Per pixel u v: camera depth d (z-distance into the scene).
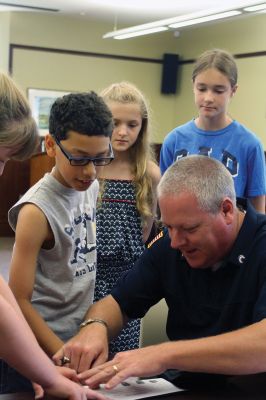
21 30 8.57
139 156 1.90
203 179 1.26
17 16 8.51
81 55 8.99
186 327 1.46
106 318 1.47
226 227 1.31
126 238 1.86
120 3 7.38
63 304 1.47
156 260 1.50
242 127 2.42
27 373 1.05
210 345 1.21
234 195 1.32
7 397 1.14
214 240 1.30
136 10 7.80
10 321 1.00
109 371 1.22
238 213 1.38
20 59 8.64
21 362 1.03
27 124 1.07
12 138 1.04
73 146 1.31
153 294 1.53
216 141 2.40
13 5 7.67
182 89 9.45
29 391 1.22
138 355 1.23
